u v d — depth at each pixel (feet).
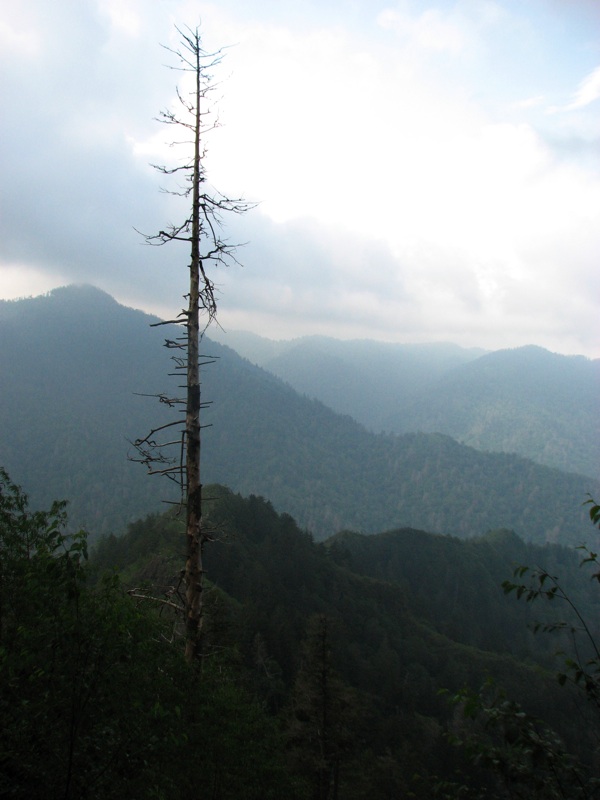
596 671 12.09
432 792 13.14
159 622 21.67
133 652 16.38
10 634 15.60
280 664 121.70
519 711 12.01
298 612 168.35
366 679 146.92
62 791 13.79
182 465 26.58
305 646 70.54
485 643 250.98
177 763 19.35
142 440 26.09
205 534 27.20
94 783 14.25
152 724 17.28
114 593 16.80
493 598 339.16
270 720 31.24
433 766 98.37
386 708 135.74
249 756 24.32
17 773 13.61
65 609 14.76
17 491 20.12
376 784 79.97
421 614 255.09
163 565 133.90
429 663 186.39
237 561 187.83
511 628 316.19
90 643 14.48
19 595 16.20
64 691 14.32
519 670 181.78
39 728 13.94
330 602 204.85
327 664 64.03
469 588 341.21
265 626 127.03
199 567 26.40
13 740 13.71
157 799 15.98
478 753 11.94
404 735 112.88
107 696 15.31
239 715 25.68
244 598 158.10
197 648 25.41
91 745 14.47
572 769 10.91
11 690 14.33
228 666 30.40
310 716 62.59
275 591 178.09
